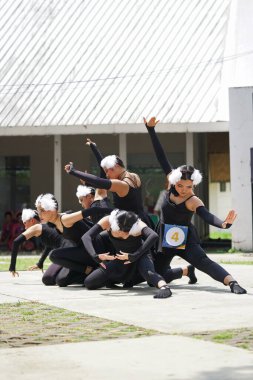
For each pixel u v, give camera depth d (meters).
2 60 27.86
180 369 4.99
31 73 27.17
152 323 6.89
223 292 9.34
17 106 25.98
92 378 4.78
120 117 24.67
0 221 29.59
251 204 21.86
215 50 26.16
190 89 25.14
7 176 29.69
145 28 27.66
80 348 5.73
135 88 25.73
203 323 6.85
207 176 32.25
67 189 28.97
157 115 24.31
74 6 29.22
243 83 24.62
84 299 8.81
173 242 9.34
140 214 9.61
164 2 28.50
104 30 27.97
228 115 23.41
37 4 29.66
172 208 9.27
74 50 27.58
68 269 10.18
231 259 17.77
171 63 26.23
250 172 21.92
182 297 8.84
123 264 9.45
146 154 27.97
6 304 8.42
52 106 25.75
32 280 11.47
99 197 10.63
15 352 5.61
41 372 4.96
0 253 23.17
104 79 26.28
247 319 7.07
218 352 5.51
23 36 28.53
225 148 32.19
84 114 25.14
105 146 28.64
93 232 9.26
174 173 9.14
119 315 7.42
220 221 8.94
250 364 5.11
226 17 27.17
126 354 5.48
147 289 9.84
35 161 29.48
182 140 27.86
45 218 9.82
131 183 9.51
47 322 7.07
